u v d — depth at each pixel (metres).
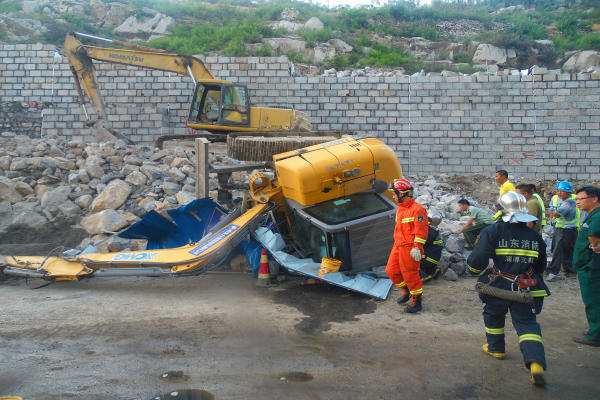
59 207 9.73
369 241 6.79
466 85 18.28
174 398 3.52
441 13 32.84
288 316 5.59
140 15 29.62
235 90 14.74
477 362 4.27
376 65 24.95
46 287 7.00
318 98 18.83
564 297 6.63
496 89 18.19
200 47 25.45
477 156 18.30
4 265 7.18
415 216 5.52
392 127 18.55
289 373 4.01
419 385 3.80
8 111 19.38
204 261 6.60
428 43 27.83
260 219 7.36
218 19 31.94
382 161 7.01
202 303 6.10
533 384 3.83
